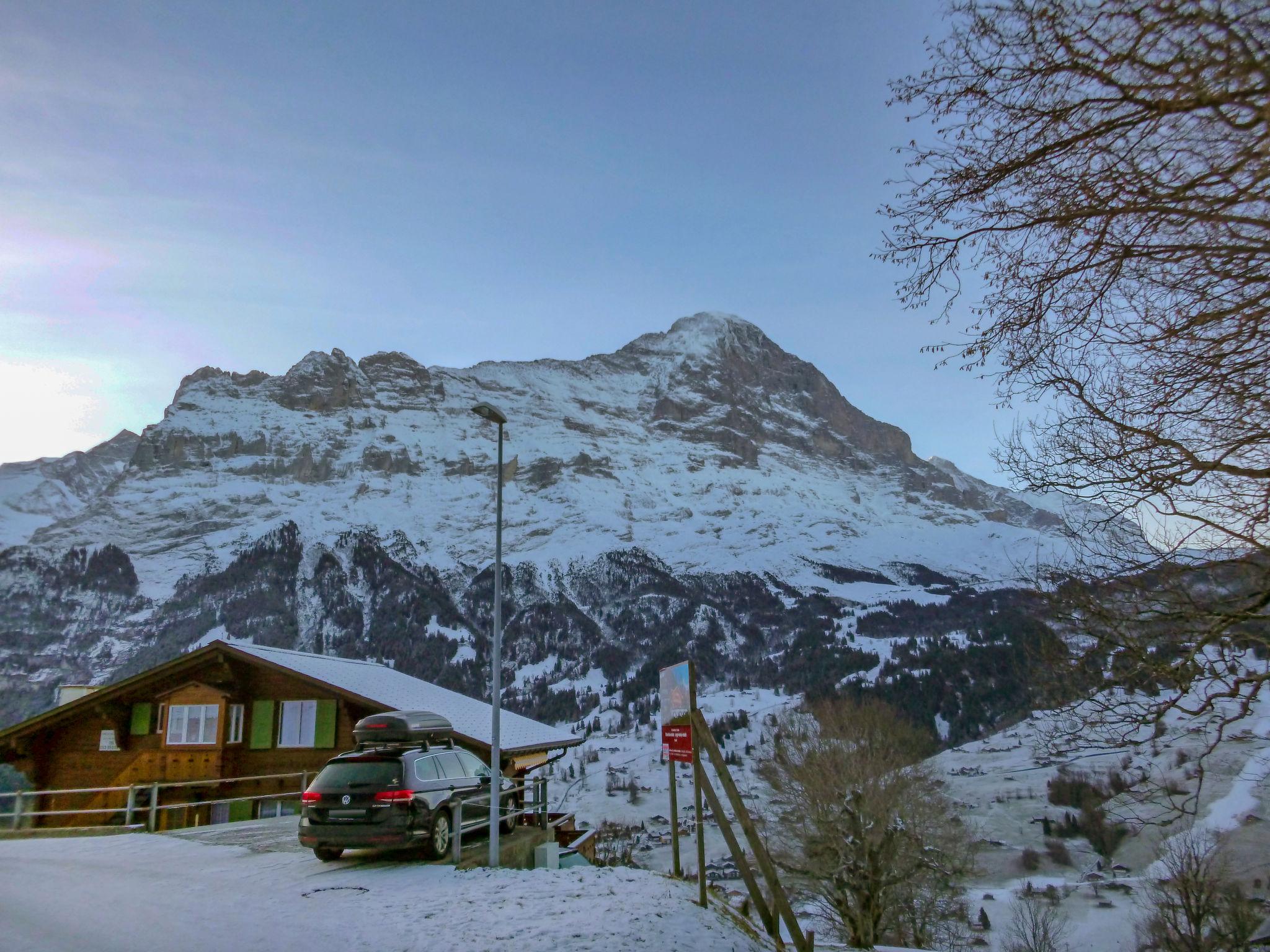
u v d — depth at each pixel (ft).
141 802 87.71
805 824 135.33
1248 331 24.66
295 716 92.68
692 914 36.17
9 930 28.12
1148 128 23.32
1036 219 25.12
